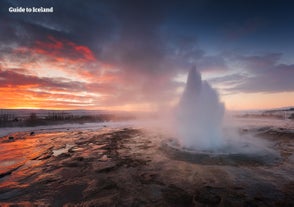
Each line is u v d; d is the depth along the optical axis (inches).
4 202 157.8
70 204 152.3
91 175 219.9
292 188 175.5
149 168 242.2
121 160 284.0
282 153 310.3
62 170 240.5
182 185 185.3
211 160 274.1
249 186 181.2
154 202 152.3
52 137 566.6
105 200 157.0
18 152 361.7
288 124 795.4
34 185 192.7
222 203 149.4
